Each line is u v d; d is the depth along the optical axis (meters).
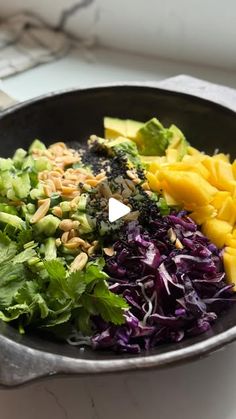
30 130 0.79
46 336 0.58
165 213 0.67
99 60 1.04
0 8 1.09
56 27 1.07
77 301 0.58
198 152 0.78
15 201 0.67
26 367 0.50
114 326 0.58
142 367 0.50
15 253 0.62
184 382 0.59
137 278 0.61
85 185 0.68
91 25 1.04
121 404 0.58
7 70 0.98
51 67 1.02
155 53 1.04
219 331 0.56
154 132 0.77
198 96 0.78
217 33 0.97
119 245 0.63
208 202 0.67
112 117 0.82
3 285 0.60
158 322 0.59
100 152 0.77
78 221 0.64
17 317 0.57
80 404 0.58
